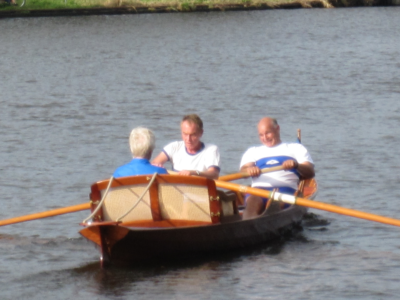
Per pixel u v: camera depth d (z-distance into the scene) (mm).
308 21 138625
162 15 148500
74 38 114250
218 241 22312
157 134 44031
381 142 39312
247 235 23094
